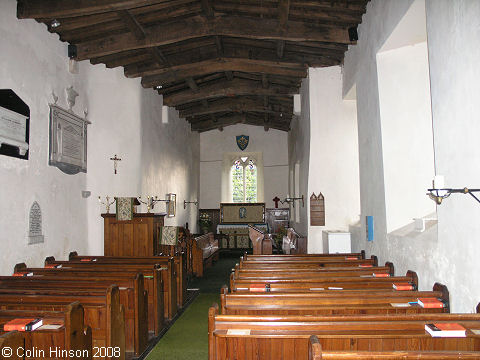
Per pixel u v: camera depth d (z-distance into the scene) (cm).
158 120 1033
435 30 352
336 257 596
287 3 579
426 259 387
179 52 834
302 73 876
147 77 898
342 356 200
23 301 366
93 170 745
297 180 1163
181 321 584
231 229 1480
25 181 538
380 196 523
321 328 253
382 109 516
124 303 454
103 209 755
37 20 578
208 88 1061
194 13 675
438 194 282
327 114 829
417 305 329
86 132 719
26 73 547
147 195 917
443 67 337
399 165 505
